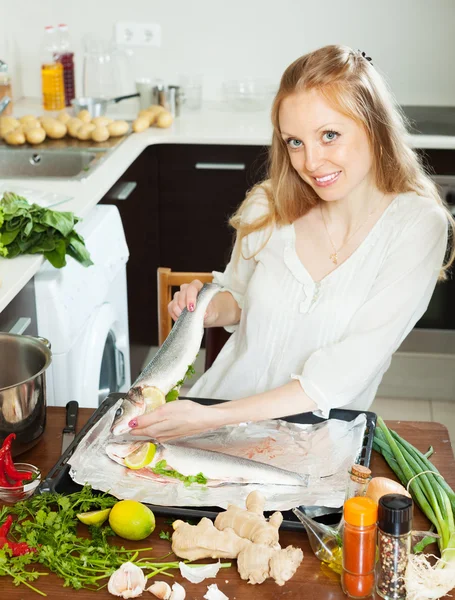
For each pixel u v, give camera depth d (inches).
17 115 138.9
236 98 144.6
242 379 70.2
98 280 92.4
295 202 68.3
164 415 53.1
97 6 148.2
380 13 144.6
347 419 58.1
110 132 125.6
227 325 75.4
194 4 147.0
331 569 44.2
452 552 43.6
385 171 64.2
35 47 151.1
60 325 82.2
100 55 144.0
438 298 132.3
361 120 58.7
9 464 50.8
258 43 148.5
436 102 146.9
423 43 145.8
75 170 119.0
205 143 129.0
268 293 68.5
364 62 60.4
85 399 88.9
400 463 52.2
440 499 48.1
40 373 54.4
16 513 47.8
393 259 63.4
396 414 132.1
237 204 135.4
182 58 150.5
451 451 56.2
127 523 45.3
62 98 142.9
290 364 67.9
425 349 135.7
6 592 42.8
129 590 41.9
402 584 41.8
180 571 43.9
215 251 139.1
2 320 74.3
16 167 120.1
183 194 135.6
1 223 77.5
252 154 132.2
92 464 51.2
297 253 68.6
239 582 43.3
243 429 55.9
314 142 58.9
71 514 46.6
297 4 145.4
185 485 49.6
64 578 43.5
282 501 48.0
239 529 44.8
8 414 52.8
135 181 125.0
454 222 66.6
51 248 79.0
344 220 66.6
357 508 41.4
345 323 65.6
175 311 67.5
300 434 55.2
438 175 126.6
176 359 56.1
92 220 98.4
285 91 59.1
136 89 140.6
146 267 134.1
